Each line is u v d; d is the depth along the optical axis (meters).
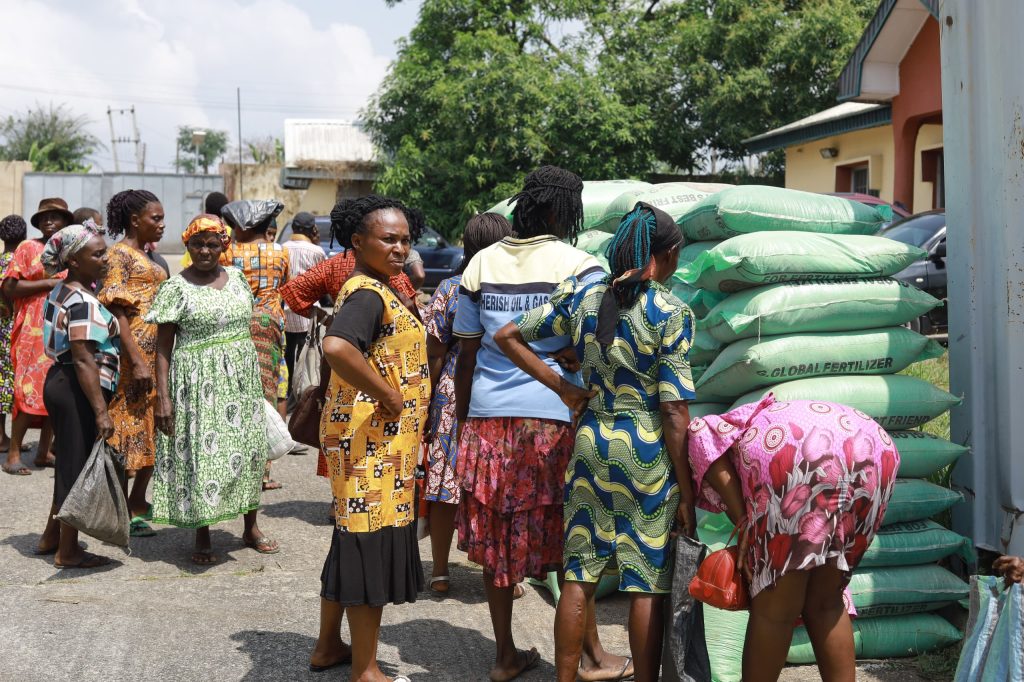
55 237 4.61
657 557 3.08
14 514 5.73
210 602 4.37
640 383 3.08
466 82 21.23
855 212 4.20
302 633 4.04
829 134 17.52
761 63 22.52
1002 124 3.85
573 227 3.66
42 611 4.20
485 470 3.57
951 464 4.20
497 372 3.60
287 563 4.93
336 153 27.75
